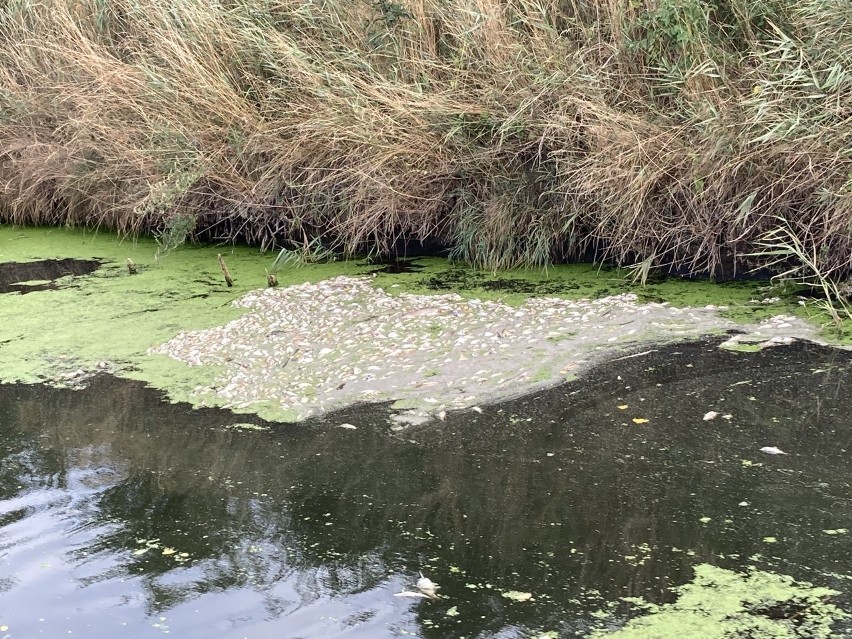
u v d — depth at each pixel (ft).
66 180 25.84
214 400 14.74
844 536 9.61
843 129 16.17
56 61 26.18
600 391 13.74
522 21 20.08
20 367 16.61
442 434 12.82
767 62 17.07
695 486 10.86
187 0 23.62
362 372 15.29
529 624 8.55
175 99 23.13
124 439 13.39
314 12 22.77
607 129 18.15
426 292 18.95
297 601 9.16
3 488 11.99
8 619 9.08
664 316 16.49
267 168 22.53
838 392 13.03
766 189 17.33
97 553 10.28
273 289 19.99
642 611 8.63
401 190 20.83
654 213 18.57
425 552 9.91
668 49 18.48
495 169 20.38
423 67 21.03
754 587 8.86
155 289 20.74
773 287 17.51
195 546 10.33
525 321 16.83
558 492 10.99
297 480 11.80
